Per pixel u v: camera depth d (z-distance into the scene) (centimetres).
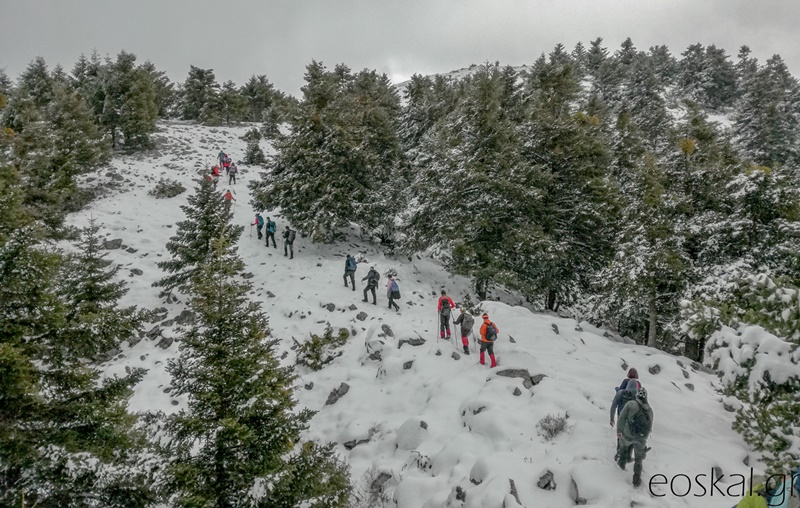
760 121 4778
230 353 667
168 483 640
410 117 3450
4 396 592
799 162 4662
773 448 729
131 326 805
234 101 5903
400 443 1027
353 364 1447
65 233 1248
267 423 679
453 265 2266
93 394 730
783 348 727
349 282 2105
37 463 639
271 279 2109
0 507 607
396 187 2641
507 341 1457
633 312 2039
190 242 1850
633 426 706
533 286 2228
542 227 2142
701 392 1209
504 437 921
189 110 5856
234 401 655
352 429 1112
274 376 702
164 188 3003
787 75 7988
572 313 2688
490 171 2125
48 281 685
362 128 2497
